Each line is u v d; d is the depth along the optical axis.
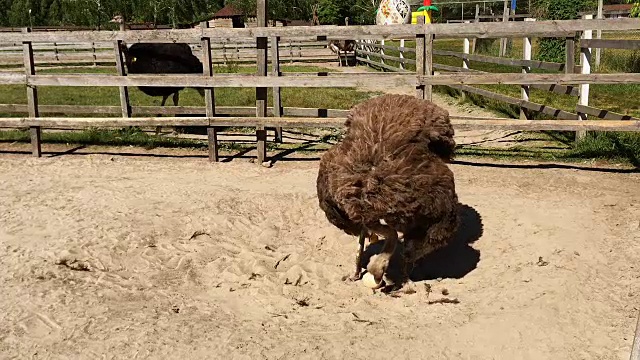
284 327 4.42
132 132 10.62
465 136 10.56
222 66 21.34
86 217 6.55
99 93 16.08
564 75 7.93
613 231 6.02
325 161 4.37
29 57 9.29
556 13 20.11
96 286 5.05
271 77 8.63
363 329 4.34
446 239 4.54
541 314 4.42
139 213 6.67
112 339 4.23
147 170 8.59
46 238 6.00
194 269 5.46
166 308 4.70
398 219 4.15
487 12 43.50
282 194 7.35
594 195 7.14
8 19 57.84
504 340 4.12
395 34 8.46
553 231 6.04
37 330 4.38
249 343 4.16
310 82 8.60
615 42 8.36
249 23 44.22
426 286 4.98
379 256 4.84
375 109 4.48
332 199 4.25
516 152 9.19
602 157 8.57
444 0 46.59
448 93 15.72
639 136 8.90
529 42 10.92
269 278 5.24
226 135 10.93
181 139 10.40
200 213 6.69
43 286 5.00
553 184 7.62
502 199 7.10
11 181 8.01
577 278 4.98
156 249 5.81
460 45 29.67
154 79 9.00
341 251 5.86
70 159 9.23
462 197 7.21
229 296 4.96
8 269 5.32
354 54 25.53
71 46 28.78
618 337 4.16
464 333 4.22
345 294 4.97
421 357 3.96
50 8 54.94
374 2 44.28
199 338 4.23
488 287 4.99
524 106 10.82
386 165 4.04
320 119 8.55
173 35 8.93
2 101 14.66
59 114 12.55
